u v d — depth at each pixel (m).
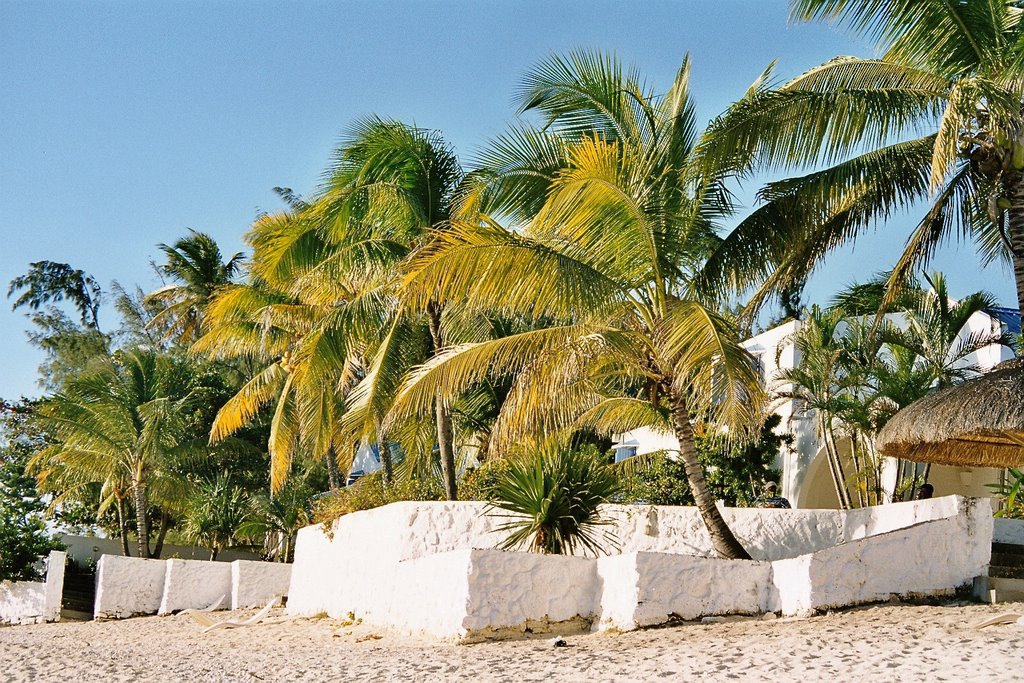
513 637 13.02
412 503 17.62
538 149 17.14
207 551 39.09
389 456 27.12
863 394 22.11
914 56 14.02
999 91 12.17
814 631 11.02
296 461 38.84
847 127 13.91
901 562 12.70
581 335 14.27
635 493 21.86
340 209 20.69
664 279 14.72
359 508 20.92
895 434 12.50
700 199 15.37
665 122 15.87
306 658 13.40
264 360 30.09
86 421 32.41
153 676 12.19
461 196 20.12
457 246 13.29
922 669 8.66
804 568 12.36
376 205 20.75
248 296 26.72
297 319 25.34
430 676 10.71
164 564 26.31
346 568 19.83
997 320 21.80
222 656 14.38
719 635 11.47
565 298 13.66
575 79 16.44
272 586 24.64
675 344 13.23
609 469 16.38
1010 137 13.24
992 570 13.58
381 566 18.00
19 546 32.28
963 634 9.95
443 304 20.42
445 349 15.01
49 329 49.25
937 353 21.44
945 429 11.62
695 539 15.94
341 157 21.38
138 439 32.31
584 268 13.81
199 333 42.31
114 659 14.24
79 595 31.08
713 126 13.93
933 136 14.75
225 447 38.53
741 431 12.66
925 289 22.28
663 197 14.90
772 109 13.74
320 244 22.06
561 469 15.18
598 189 13.45
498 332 21.06
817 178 14.70
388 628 16.22
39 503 38.00
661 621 12.54
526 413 14.59
